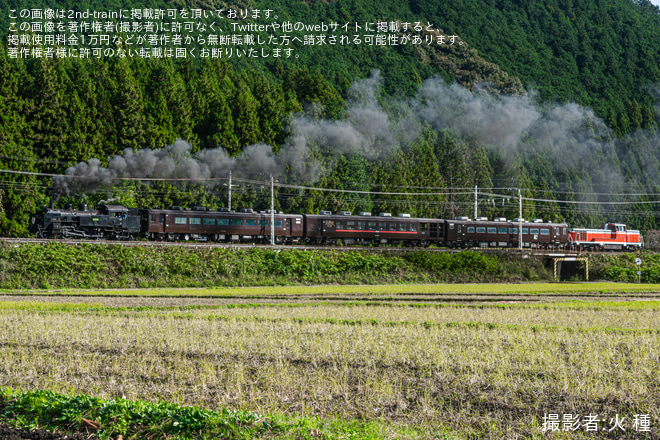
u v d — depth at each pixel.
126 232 67.00
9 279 51.28
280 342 24.69
